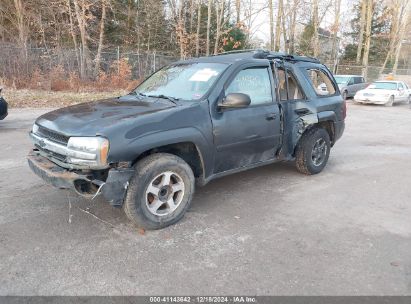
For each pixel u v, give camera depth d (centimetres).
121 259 322
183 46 2475
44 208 422
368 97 1894
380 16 3875
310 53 3044
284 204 458
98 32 2673
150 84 507
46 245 342
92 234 365
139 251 336
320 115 557
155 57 2345
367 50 3325
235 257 329
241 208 443
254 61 477
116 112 383
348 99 2225
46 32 2523
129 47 2986
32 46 1986
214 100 420
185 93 441
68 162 346
